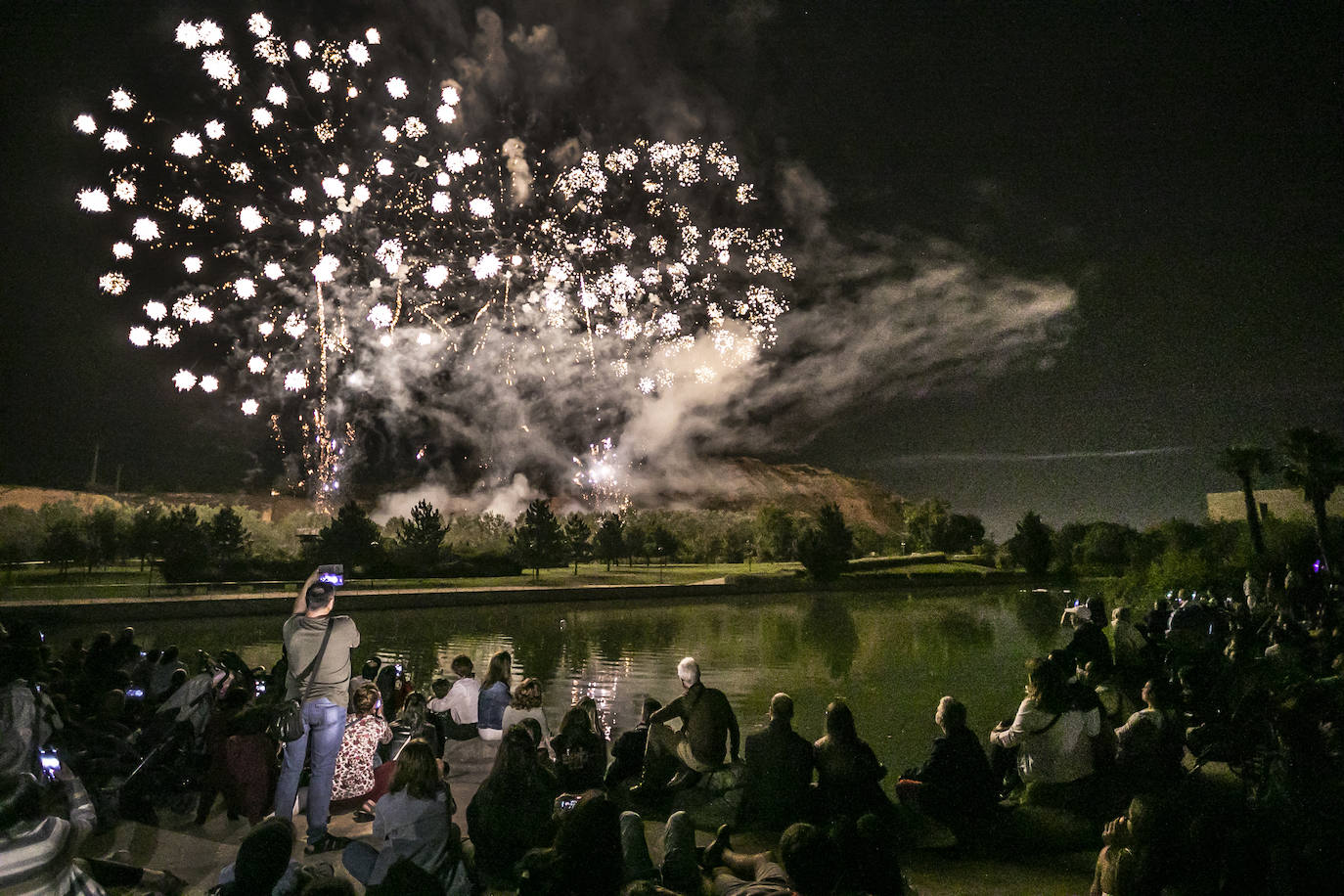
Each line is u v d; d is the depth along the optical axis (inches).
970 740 278.5
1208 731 328.2
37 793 114.2
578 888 155.9
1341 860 176.7
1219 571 1108.5
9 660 205.8
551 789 242.4
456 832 206.2
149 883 201.3
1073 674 365.7
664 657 833.5
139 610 1146.0
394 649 902.4
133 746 292.2
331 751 253.6
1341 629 453.4
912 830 269.4
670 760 312.5
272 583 1545.3
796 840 155.4
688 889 204.1
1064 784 283.6
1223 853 196.7
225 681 333.1
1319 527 1176.2
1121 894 178.4
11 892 107.1
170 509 1945.1
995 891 229.8
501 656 369.1
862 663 792.9
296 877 181.9
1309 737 195.9
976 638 1028.5
